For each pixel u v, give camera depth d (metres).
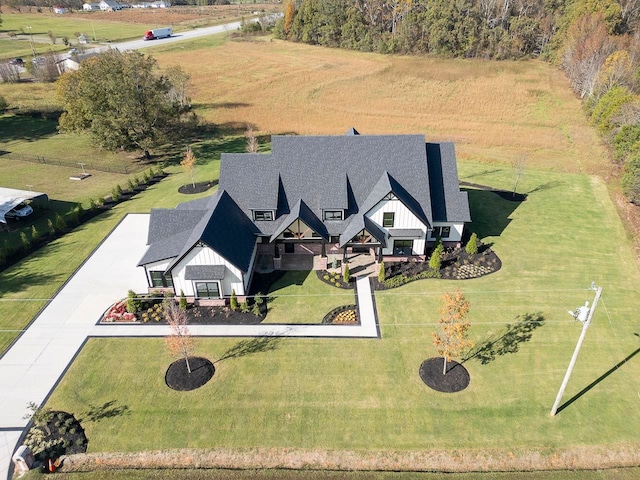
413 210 36.59
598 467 22.84
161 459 23.17
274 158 39.59
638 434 24.16
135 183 54.12
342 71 109.25
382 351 29.59
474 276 36.88
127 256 39.94
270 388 26.95
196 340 30.61
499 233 43.09
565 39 107.69
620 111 61.94
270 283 36.28
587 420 24.89
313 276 37.16
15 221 46.69
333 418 25.16
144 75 60.75
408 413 25.41
